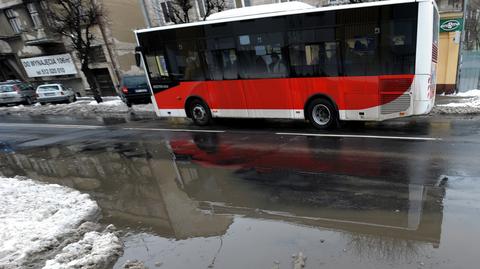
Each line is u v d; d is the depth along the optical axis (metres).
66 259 3.66
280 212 4.46
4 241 4.11
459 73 12.74
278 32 8.62
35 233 4.28
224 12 9.64
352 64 7.95
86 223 4.54
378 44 7.57
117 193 5.85
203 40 9.77
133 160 7.77
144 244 4.03
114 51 24.23
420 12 7.07
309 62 8.45
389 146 6.78
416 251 3.38
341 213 4.25
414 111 7.61
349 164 5.94
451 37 12.37
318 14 8.03
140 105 17.89
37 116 18.20
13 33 28.61
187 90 10.62
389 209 4.22
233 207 4.79
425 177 5.07
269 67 9.02
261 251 3.63
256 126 10.12
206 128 10.52
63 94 22.80
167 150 8.30
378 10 7.39
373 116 8.05
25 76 30.16
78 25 19.23
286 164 6.29
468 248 3.35
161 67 10.90
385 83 7.70
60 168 7.81
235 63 9.48
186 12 17.39
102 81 25.92
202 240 3.99
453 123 8.37
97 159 8.23
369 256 3.37
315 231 3.92
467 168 5.27
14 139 12.09
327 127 8.70
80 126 13.59
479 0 13.48
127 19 25.00
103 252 3.75
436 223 3.83
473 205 4.15
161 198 5.42
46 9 24.59
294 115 9.04
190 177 6.21
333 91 8.32
